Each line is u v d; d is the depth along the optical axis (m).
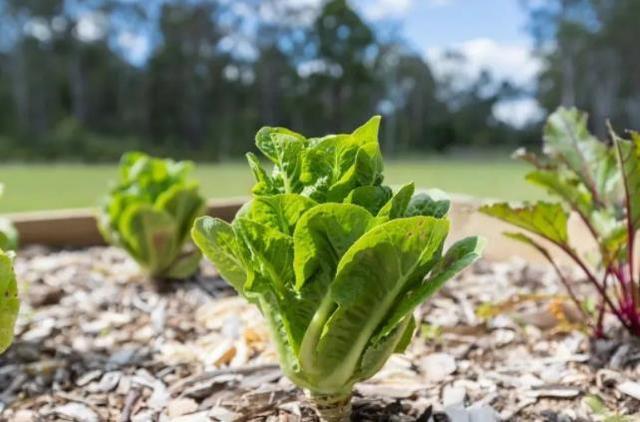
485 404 0.67
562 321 0.85
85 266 1.24
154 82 13.25
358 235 0.51
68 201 2.91
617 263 0.88
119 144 10.92
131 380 0.76
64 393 0.74
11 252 0.61
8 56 12.51
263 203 0.53
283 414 0.64
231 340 0.84
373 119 0.54
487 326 0.88
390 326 0.52
